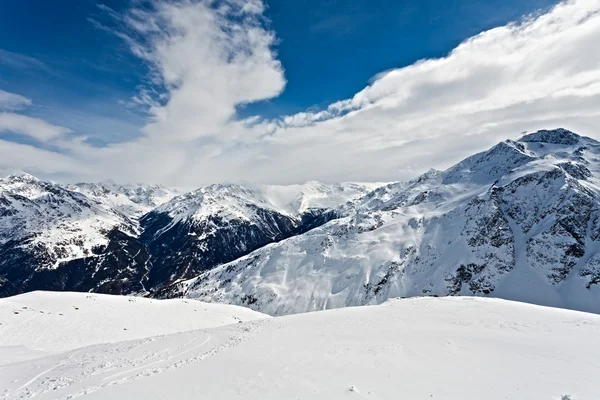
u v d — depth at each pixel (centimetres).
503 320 3189
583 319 3192
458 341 2427
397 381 1667
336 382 1666
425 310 3809
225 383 1712
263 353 2278
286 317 4178
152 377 1916
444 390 1549
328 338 2642
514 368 1836
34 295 6131
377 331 2842
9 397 1997
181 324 5988
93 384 1967
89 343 4412
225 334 3219
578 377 1695
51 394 1909
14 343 3984
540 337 2559
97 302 6331
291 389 1592
